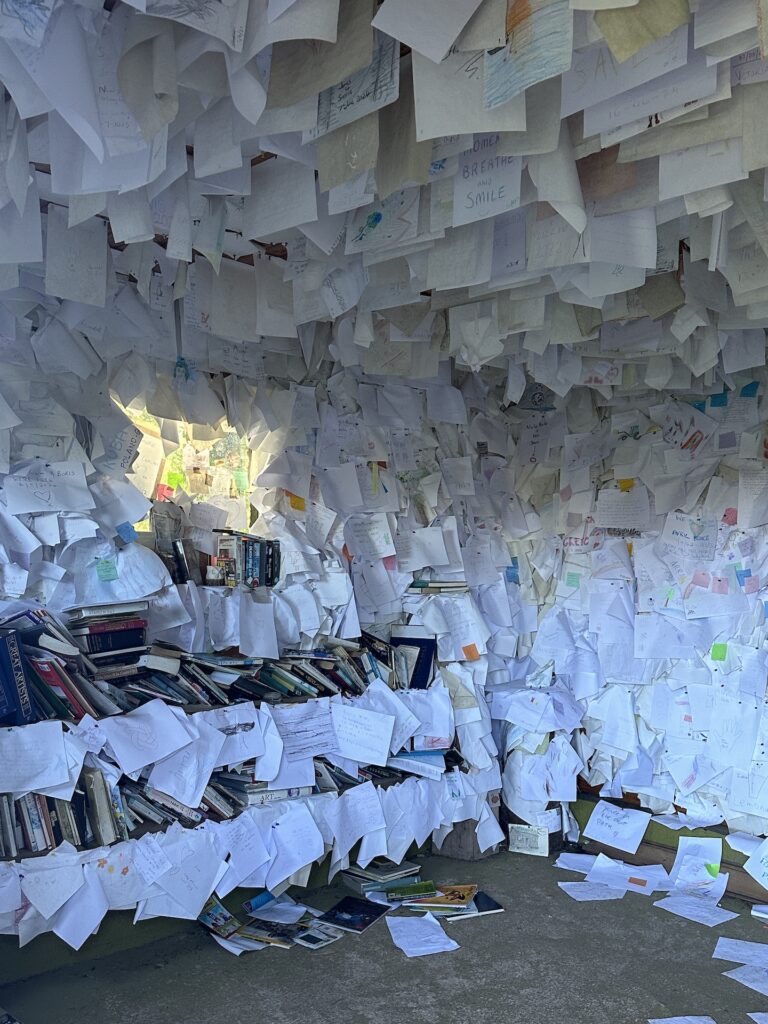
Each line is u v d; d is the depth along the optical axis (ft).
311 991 9.45
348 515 13.51
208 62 5.89
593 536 15.35
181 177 7.53
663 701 14.33
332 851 11.91
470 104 5.71
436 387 14.43
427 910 11.78
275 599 12.31
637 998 9.49
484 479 15.71
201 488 12.42
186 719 10.16
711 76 5.73
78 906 9.05
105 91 5.76
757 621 13.52
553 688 14.97
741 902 12.39
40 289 9.29
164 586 10.91
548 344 11.39
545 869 13.57
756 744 13.15
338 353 12.26
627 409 15.02
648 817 13.94
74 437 10.07
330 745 11.81
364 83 5.98
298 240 8.91
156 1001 9.05
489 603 15.16
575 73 5.97
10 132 5.95
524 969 10.13
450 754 13.73
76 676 9.63
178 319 11.32
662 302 9.55
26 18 4.90
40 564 9.86
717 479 14.08
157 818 9.87
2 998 8.91
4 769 8.71
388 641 14.08
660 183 6.75
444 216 7.36
